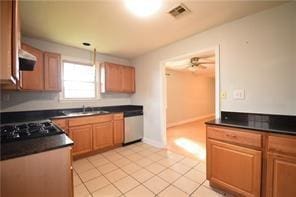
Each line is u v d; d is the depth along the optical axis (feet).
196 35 8.50
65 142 3.99
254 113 6.52
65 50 10.28
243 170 5.32
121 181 6.91
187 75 22.07
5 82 3.44
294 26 5.59
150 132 12.08
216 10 6.18
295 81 5.60
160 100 11.21
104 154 10.08
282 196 4.57
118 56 12.94
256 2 5.70
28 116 8.79
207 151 6.35
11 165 3.21
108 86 11.69
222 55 7.46
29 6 5.68
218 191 6.11
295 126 5.38
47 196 3.64
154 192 6.12
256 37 6.44
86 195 5.98
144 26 7.47
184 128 17.87
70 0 5.38
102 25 7.33
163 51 10.68
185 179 7.01
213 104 28.73
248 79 6.68
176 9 6.05
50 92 9.80
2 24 3.04
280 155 4.60
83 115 9.46
